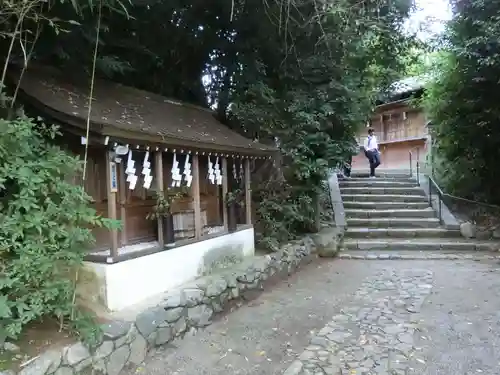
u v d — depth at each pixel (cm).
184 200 568
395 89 1264
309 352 385
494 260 740
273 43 763
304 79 803
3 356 282
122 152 392
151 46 688
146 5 593
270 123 742
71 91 454
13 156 298
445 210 980
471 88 874
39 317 327
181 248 493
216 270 557
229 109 755
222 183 602
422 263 743
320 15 670
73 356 308
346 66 813
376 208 1024
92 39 477
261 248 709
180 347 405
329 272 702
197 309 453
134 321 370
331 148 789
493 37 759
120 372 346
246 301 551
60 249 311
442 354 377
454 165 980
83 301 393
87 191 436
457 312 485
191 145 486
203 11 707
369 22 734
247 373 352
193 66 786
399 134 1598
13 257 292
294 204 773
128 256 414
